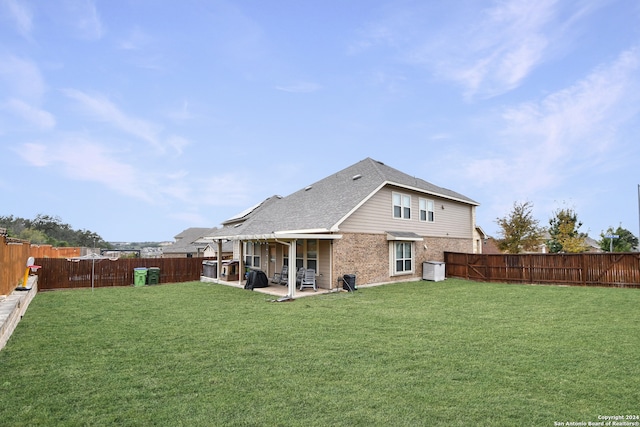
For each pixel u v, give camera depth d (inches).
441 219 880.3
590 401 173.5
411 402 174.4
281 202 907.4
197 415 162.9
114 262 786.2
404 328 328.5
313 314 404.2
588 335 292.5
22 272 554.9
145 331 325.4
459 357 241.1
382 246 708.7
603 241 1445.6
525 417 158.9
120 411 167.3
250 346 273.7
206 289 666.2
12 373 217.8
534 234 1155.9
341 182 801.6
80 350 265.7
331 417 160.1
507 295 532.7
